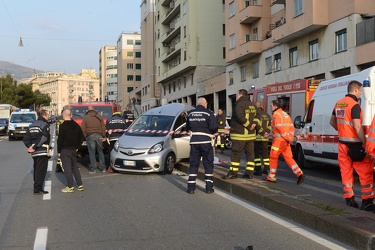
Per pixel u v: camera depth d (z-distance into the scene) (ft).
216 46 154.61
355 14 73.10
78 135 29.43
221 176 30.91
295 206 20.63
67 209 23.85
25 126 92.02
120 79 337.31
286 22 89.35
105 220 21.27
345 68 76.18
